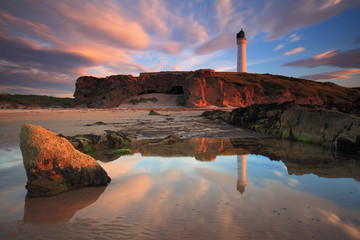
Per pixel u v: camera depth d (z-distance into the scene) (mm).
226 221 2377
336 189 3492
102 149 7688
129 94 73625
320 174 4414
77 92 77438
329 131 8359
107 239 2068
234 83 68000
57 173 3617
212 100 64562
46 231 2252
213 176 4234
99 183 3818
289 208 2734
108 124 16844
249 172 4539
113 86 72312
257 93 69500
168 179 4066
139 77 77812
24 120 19625
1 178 4270
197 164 5316
